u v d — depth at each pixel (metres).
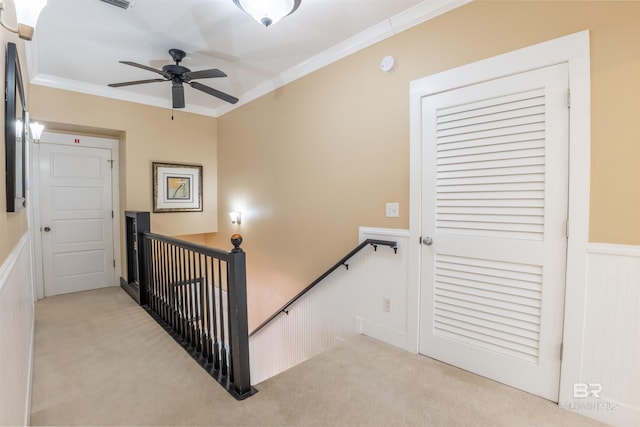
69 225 4.04
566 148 1.72
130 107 4.09
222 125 4.70
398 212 2.44
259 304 3.96
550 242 1.78
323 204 3.05
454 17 2.11
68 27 2.51
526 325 1.88
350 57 2.76
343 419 1.67
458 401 1.80
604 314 1.62
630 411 1.56
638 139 1.52
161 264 3.14
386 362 2.23
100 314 3.26
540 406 1.75
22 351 1.63
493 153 1.97
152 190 4.29
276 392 1.90
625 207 1.56
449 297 2.19
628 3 1.53
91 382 2.02
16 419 1.29
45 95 3.50
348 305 2.80
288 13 2.06
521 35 1.84
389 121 2.48
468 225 2.10
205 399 1.84
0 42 1.21
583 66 1.65
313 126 3.14
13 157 1.36
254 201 4.05
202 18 2.39
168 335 2.76
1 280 1.04
